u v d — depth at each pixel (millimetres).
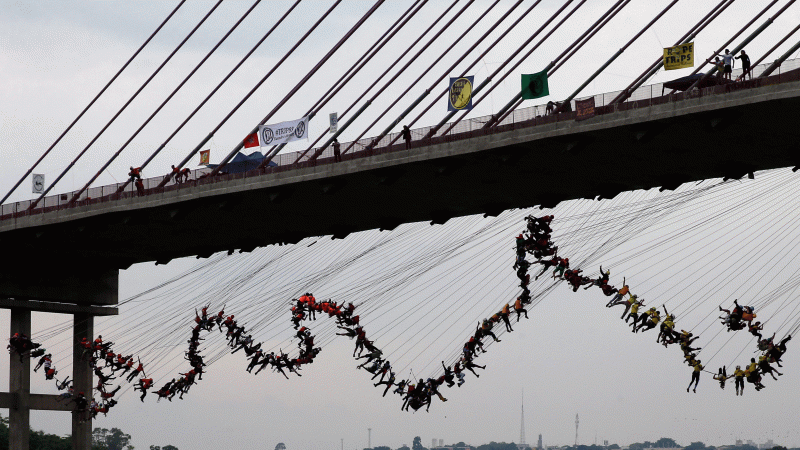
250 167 93688
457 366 77375
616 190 88375
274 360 86438
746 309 68250
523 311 75688
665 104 72000
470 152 80875
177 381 94375
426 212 97312
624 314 70812
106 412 101500
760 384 68438
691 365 69375
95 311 121312
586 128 75250
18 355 117375
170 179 97438
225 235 106062
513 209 95875
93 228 103438
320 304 81750
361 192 90812
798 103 68125
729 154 78625
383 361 80312
